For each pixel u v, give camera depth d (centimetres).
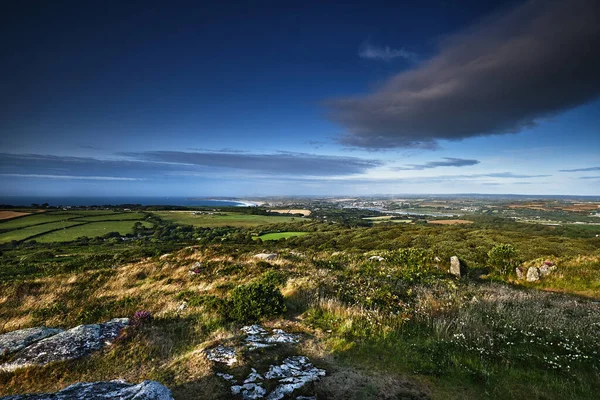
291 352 708
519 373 634
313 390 553
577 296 1395
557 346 762
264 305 970
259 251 2905
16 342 745
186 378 583
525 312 976
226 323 930
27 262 3950
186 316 984
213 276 1742
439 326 866
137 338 788
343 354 718
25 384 605
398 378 615
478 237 4894
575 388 580
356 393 554
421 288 1320
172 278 1747
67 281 1711
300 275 1568
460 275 1883
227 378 575
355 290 1244
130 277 1823
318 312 1020
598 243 3931
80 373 641
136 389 458
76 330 791
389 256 2295
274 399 517
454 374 631
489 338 773
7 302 1357
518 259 1994
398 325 888
